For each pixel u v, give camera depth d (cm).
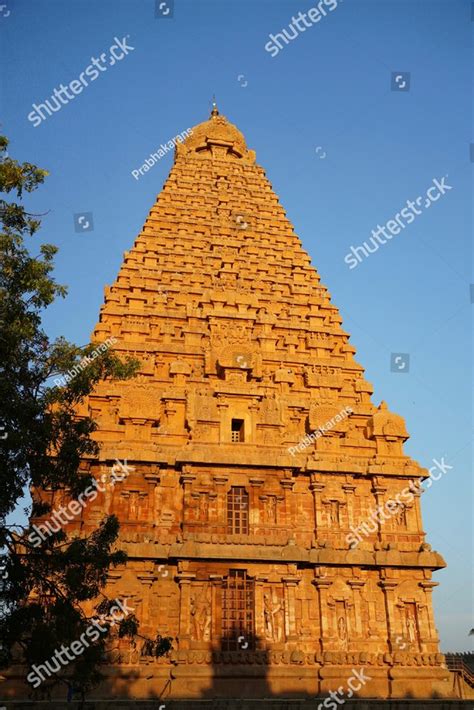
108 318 5288
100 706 3108
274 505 4188
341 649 3850
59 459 2381
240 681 3581
